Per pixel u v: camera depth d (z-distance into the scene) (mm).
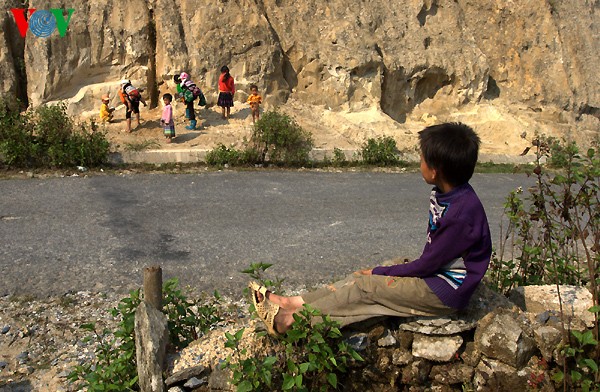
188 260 6172
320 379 3234
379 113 14602
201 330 3727
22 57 12930
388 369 3371
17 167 10078
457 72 15766
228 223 7570
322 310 3273
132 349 3361
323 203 8922
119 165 10766
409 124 15383
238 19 13984
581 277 4312
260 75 13961
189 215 7855
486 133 15656
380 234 7449
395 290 3232
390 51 15297
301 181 10492
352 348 3232
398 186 10555
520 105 16953
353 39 14766
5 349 4383
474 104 16094
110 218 7539
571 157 3963
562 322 3227
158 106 13539
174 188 9375
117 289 5410
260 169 11344
